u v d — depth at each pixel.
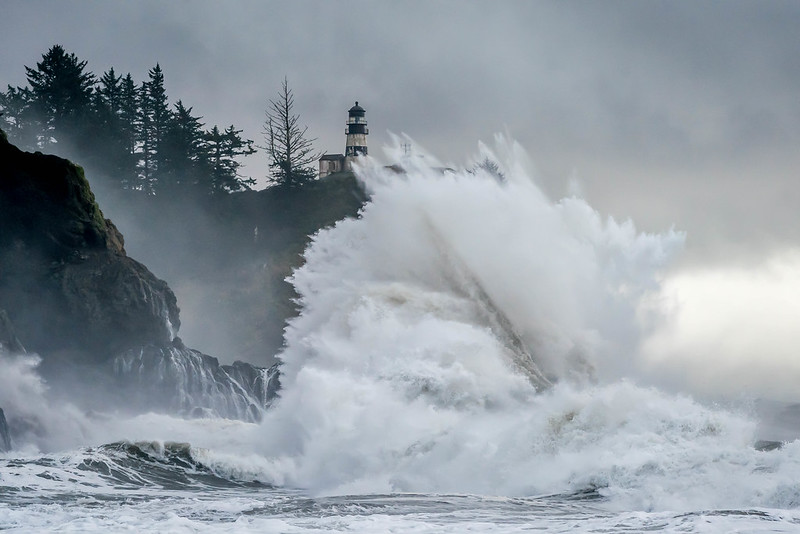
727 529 53.38
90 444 124.56
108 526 58.06
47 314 153.25
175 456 96.19
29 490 80.62
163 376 154.88
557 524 59.09
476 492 80.44
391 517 62.53
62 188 158.88
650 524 56.28
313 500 71.75
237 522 59.47
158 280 167.50
